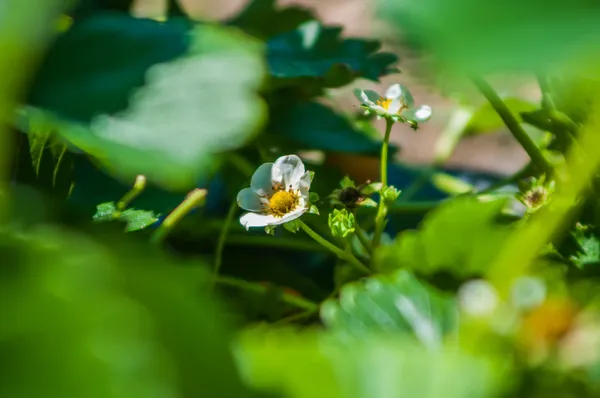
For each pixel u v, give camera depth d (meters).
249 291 0.47
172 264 0.31
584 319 0.36
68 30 0.37
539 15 0.21
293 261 0.53
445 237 0.41
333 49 0.52
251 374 0.32
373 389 0.32
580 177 0.36
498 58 0.21
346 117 0.54
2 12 0.31
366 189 0.47
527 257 0.36
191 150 0.34
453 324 0.37
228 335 0.29
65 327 0.28
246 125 0.35
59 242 0.31
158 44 0.37
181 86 0.36
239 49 0.36
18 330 0.28
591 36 0.21
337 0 0.90
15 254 0.30
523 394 0.35
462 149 0.75
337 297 0.46
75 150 0.44
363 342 0.35
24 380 0.27
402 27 0.21
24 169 0.43
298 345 0.33
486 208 0.40
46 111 0.36
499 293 0.36
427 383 0.32
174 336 0.28
